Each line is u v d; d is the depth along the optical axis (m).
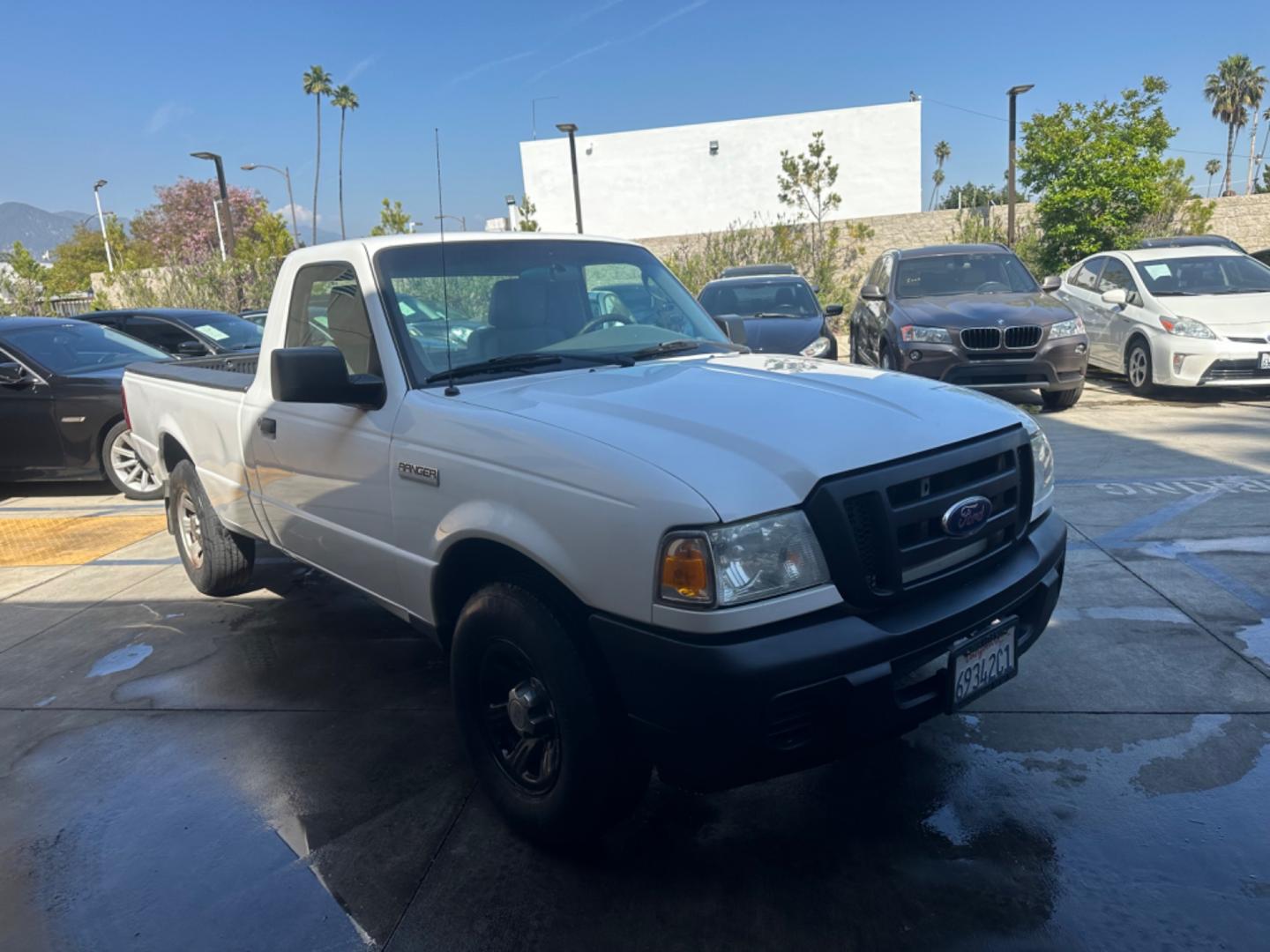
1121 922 2.40
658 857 2.78
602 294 3.88
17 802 3.26
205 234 54.59
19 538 7.07
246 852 2.90
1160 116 19.78
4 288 28.84
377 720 3.74
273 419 3.86
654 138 36.91
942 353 9.38
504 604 2.67
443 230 3.46
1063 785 3.03
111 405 7.96
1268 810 2.84
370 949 2.45
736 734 2.23
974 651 2.61
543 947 2.42
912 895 2.55
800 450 2.42
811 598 2.30
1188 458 7.32
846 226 25.12
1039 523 3.10
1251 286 10.64
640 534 2.28
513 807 2.86
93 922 2.62
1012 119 21.97
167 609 5.19
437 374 3.22
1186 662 3.85
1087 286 12.25
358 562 3.47
